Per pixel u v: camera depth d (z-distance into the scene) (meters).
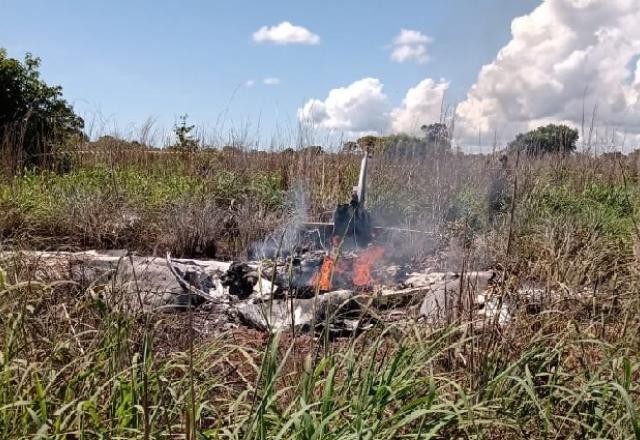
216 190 9.34
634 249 5.08
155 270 5.25
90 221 7.47
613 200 8.47
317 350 2.63
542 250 5.21
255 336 4.19
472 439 2.35
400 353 2.42
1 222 6.48
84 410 2.26
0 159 9.42
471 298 3.16
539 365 2.75
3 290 2.78
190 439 2.05
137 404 2.32
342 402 2.36
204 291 5.32
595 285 3.50
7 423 2.20
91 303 3.10
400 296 4.82
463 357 2.81
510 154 8.98
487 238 6.09
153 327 3.04
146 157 11.55
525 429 2.54
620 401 2.51
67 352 2.72
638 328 3.20
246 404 2.39
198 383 2.67
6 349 2.44
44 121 11.34
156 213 8.16
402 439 2.32
